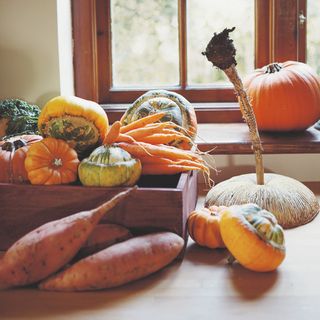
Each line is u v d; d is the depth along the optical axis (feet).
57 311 3.15
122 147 4.09
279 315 3.07
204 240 3.94
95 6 6.15
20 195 3.87
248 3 6.21
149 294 3.34
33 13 5.59
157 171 4.14
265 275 3.57
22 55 5.67
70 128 4.06
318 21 6.15
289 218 4.33
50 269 3.39
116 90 6.30
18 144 4.12
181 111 4.61
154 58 6.34
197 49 6.28
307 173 5.56
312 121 5.48
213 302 3.23
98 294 3.34
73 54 6.18
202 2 6.21
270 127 5.49
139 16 6.27
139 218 3.77
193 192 4.58
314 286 3.41
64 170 3.92
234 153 5.37
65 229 3.40
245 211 3.62
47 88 5.71
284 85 5.35
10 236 3.93
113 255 3.37
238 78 4.25
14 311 3.16
